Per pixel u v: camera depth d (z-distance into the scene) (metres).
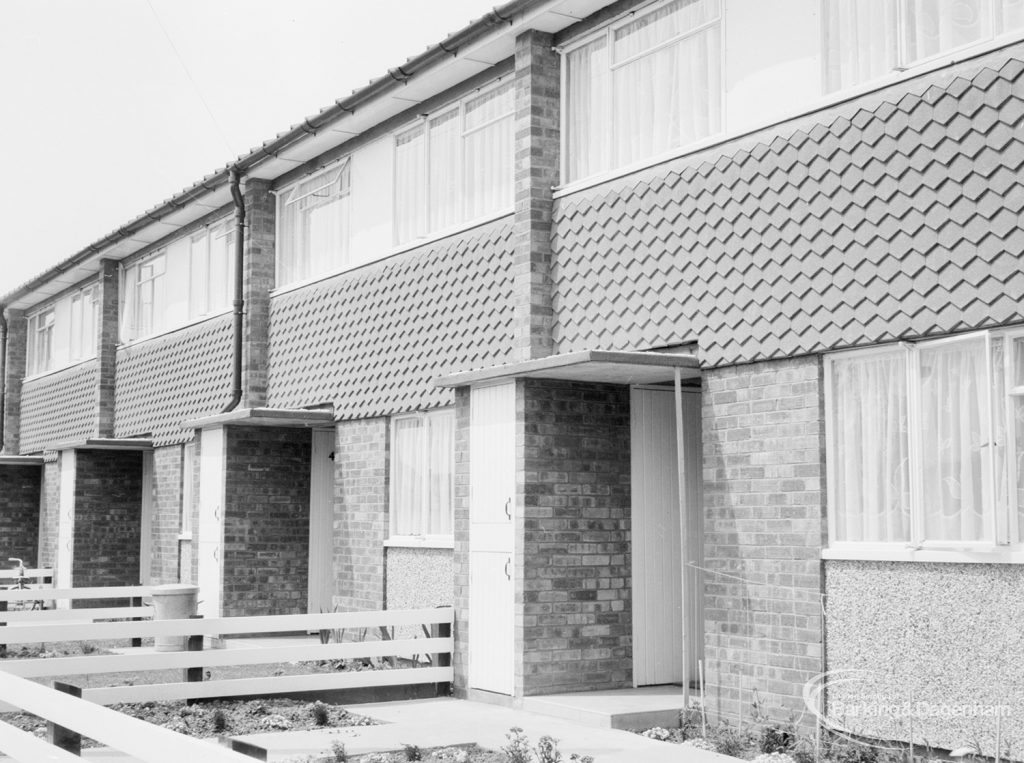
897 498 9.50
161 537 21.95
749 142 10.87
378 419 16.02
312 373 17.62
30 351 30.20
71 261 25.39
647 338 11.70
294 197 18.83
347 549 16.48
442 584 14.52
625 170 12.21
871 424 9.73
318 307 17.64
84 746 10.12
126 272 24.75
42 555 27.22
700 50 11.77
